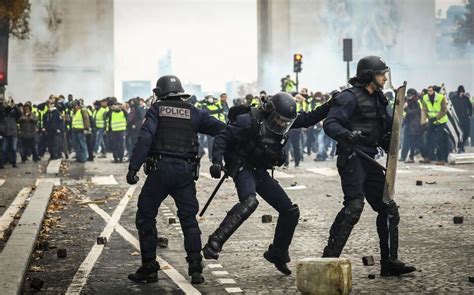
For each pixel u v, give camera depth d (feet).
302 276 40.45
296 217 53.88
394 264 53.78
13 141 168.96
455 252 61.93
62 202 100.27
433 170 139.85
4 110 168.86
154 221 54.03
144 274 53.72
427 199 96.94
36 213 83.41
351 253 62.18
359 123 52.08
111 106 185.06
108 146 213.87
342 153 51.83
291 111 51.72
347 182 51.83
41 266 59.67
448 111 163.63
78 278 55.21
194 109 54.08
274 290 50.70
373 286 51.01
